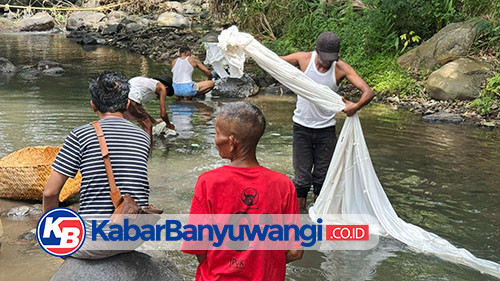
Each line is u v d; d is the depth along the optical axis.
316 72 4.96
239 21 16.36
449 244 4.57
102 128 3.44
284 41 13.88
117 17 23.34
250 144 2.87
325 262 4.34
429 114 9.35
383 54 12.09
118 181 3.39
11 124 7.94
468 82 9.84
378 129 8.34
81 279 3.38
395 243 4.68
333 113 5.19
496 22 11.03
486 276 4.14
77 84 11.38
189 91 10.09
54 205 3.43
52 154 5.89
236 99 10.45
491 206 5.43
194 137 7.65
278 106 9.89
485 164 6.71
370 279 4.08
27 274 4.01
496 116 9.02
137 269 3.52
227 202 2.81
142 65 14.22
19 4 26.61
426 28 12.41
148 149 3.57
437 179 6.16
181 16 21.39
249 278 2.83
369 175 4.92
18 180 5.29
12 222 4.90
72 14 23.67
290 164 6.57
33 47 17.55
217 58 11.12
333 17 13.80
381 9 12.48
